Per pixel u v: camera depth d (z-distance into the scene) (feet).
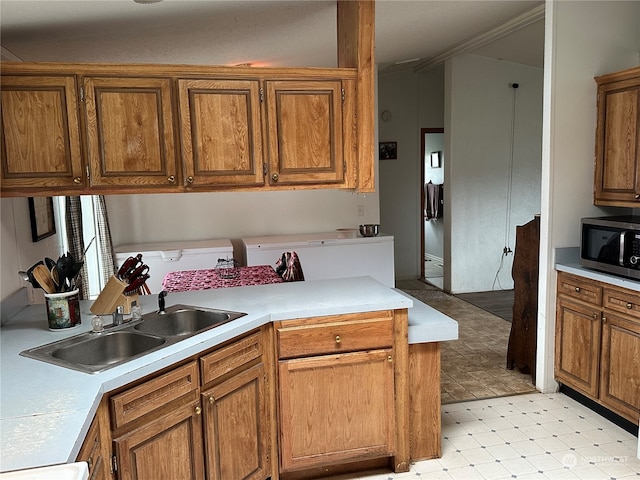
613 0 10.98
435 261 29.78
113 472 5.64
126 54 11.91
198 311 8.34
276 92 8.57
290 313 8.05
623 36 11.11
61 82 7.76
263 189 8.71
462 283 21.40
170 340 6.75
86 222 14.38
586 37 10.94
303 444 8.36
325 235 18.56
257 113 8.53
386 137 23.54
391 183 23.86
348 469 9.00
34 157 7.80
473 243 21.22
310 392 8.29
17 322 7.93
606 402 10.10
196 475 6.82
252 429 7.84
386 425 8.68
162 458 6.30
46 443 4.29
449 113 20.36
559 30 10.80
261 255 16.94
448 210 21.04
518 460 9.09
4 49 9.56
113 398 5.60
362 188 9.09
